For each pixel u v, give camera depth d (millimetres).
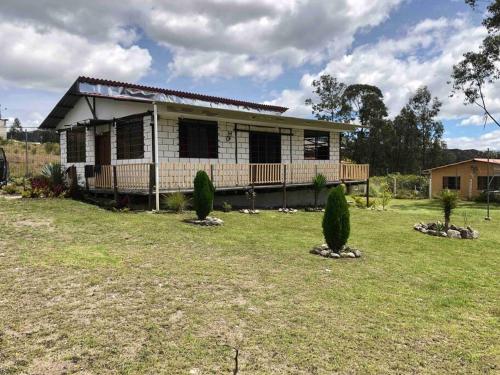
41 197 13609
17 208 11117
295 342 4098
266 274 6430
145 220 10375
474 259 8750
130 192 12461
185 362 3576
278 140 17094
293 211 15062
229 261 7109
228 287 5652
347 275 6723
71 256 6699
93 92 14703
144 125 13039
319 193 18453
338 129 18922
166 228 9562
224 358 3686
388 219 14969
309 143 18406
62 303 4723
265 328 4379
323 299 5422
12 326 4086
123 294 5109
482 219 16828
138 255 7055
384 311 5148
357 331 4477
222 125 14930
